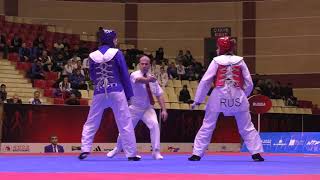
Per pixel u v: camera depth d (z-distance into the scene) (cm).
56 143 1822
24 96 2280
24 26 2841
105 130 1898
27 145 1788
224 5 3253
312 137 1562
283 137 1641
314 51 3144
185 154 1504
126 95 1034
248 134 1048
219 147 2112
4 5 3095
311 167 852
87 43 2964
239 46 3231
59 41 2777
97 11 3244
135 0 3269
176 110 2042
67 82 2295
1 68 2380
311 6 3155
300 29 3170
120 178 619
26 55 2520
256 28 3225
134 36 3262
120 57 1028
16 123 1770
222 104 1039
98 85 1033
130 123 1034
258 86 2762
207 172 727
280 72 3189
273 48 3203
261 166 870
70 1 3212
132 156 1030
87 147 1051
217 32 3241
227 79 1039
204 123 1056
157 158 1112
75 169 776
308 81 3142
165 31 3266
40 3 3170
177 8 3275
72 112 1866
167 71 2706
